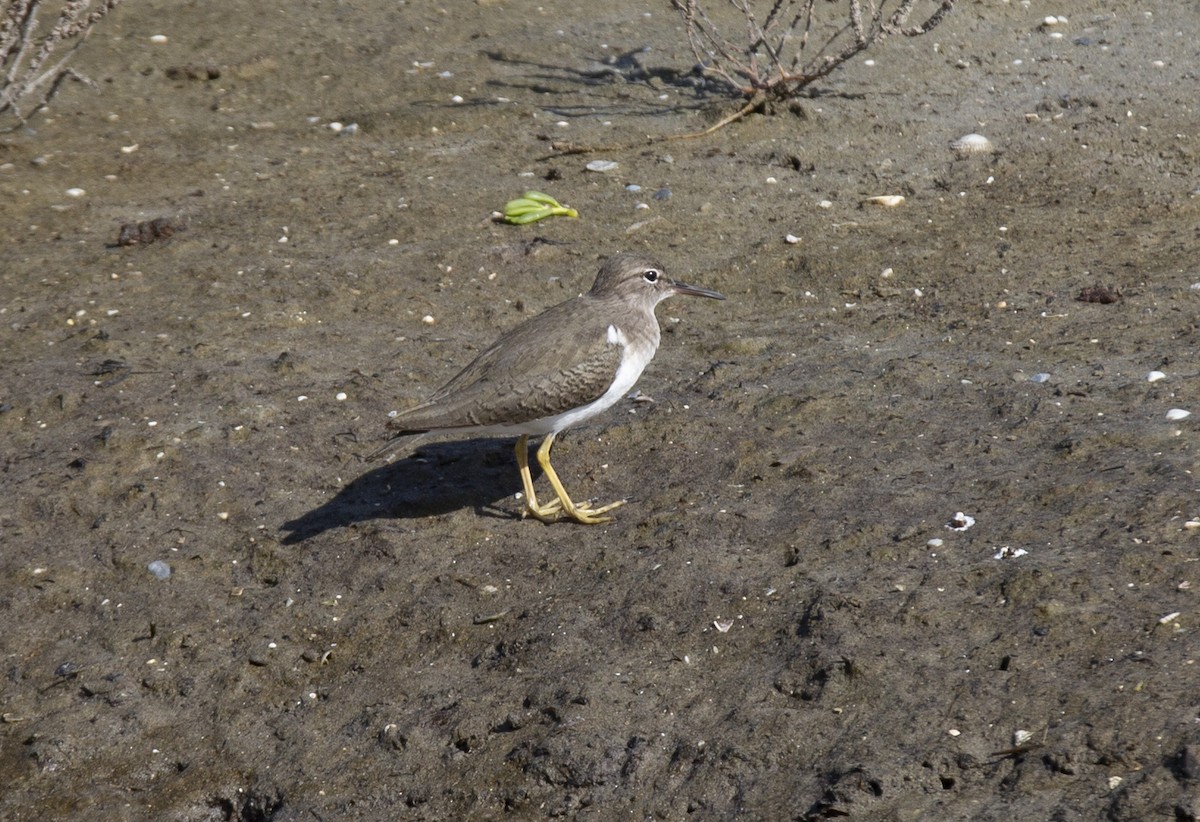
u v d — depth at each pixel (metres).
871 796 8.03
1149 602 8.98
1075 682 8.45
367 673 10.36
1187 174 17.53
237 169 19.92
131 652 10.81
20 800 9.80
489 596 10.82
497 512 11.96
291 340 14.98
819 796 8.14
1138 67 21.47
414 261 16.75
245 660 10.58
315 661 10.52
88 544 11.88
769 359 13.98
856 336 14.38
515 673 9.94
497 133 20.80
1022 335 13.79
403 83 22.70
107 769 9.97
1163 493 10.20
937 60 22.34
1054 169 18.11
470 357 14.49
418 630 10.63
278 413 13.45
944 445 11.73
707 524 11.11
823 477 11.50
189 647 10.77
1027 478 10.91
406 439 11.16
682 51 23.36
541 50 23.78
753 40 21.09
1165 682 8.22
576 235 17.31
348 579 11.24
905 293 15.30
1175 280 14.54
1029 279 15.15
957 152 18.97
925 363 13.28
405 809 9.21
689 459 12.25
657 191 18.48
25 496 12.41
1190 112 19.53
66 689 10.54
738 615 9.91
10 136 20.91
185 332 15.17
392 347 14.74
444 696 9.92
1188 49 22.06
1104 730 7.98
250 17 25.61
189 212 18.48
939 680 8.76
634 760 8.87
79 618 11.16
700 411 12.99
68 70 20.89
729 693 9.22
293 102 22.31
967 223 16.89
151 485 12.47
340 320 15.49
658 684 9.46
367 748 9.68
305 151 20.53
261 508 12.19
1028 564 9.63
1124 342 13.25
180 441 13.00
